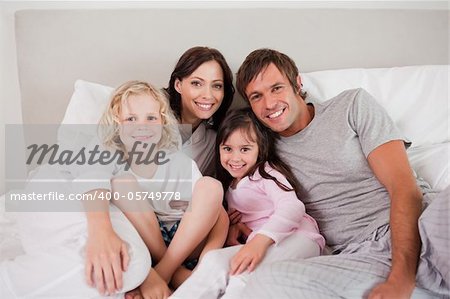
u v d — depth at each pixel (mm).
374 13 1408
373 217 1008
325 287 786
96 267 817
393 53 1419
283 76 1107
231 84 1247
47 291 798
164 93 1216
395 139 1004
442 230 771
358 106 1066
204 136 1259
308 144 1117
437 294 827
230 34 1404
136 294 871
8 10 1395
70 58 1388
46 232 894
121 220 928
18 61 1384
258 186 1122
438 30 1420
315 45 1410
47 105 1394
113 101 1130
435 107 1229
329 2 1428
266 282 800
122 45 1393
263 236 963
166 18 1394
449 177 1047
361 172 1050
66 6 1406
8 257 943
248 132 1127
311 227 1045
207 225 986
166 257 968
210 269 898
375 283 806
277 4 1427
